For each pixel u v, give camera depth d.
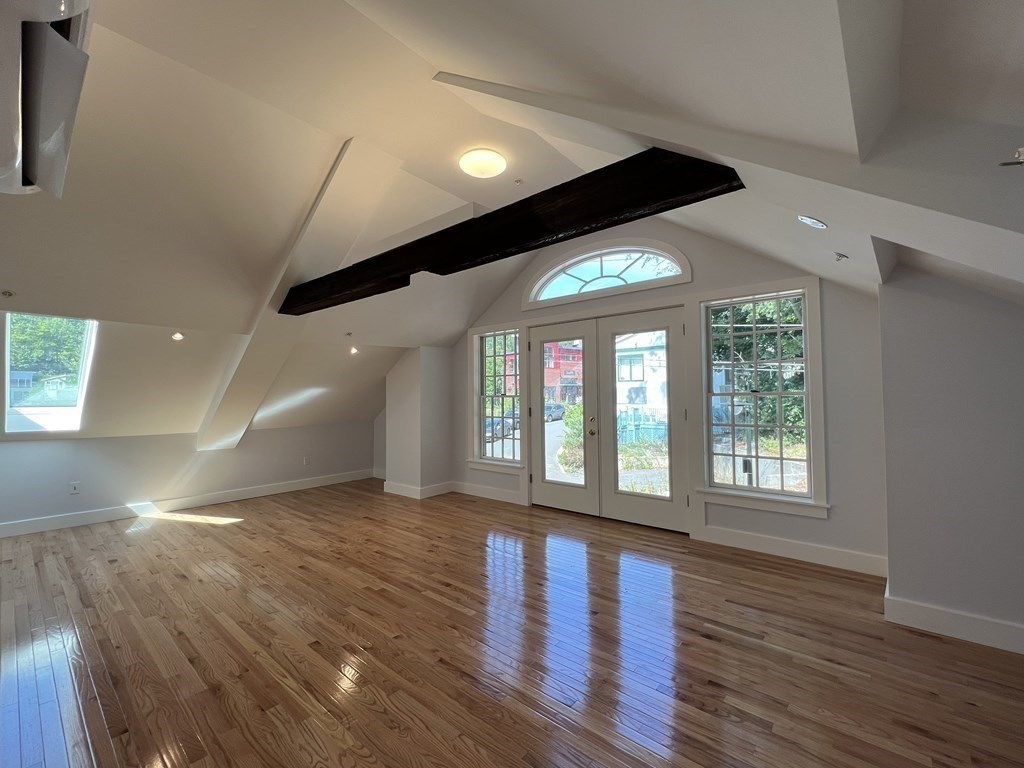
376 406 6.92
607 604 2.86
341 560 3.66
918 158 1.02
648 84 1.16
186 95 2.44
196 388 4.89
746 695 2.01
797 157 1.19
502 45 1.31
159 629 2.61
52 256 3.01
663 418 4.26
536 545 3.94
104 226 2.96
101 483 4.88
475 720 1.88
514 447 5.52
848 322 3.31
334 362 5.43
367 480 7.00
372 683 2.12
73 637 2.53
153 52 2.20
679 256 4.11
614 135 1.64
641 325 4.36
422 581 3.23
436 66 1.83
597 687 2.08
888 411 2.64
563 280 5.04
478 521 4.69
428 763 1.66
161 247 3.25
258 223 3.35
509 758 1.68
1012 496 2.35
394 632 2.56
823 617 2.67
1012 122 0.90
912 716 1.88
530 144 2.42
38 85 0.71
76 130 2.43
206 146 2.73
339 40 1.77
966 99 0.92
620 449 4.55
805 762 1.65
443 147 2.48
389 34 1.70
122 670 2.22
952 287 2.49
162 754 1.71
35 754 1.72
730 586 3.08
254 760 1.68
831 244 2.23
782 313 3.67
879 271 2.38
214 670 2.22
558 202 2.18
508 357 5.57
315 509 5.29
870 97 0.90
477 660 2.29
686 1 0.75
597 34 1.01
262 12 1.66
